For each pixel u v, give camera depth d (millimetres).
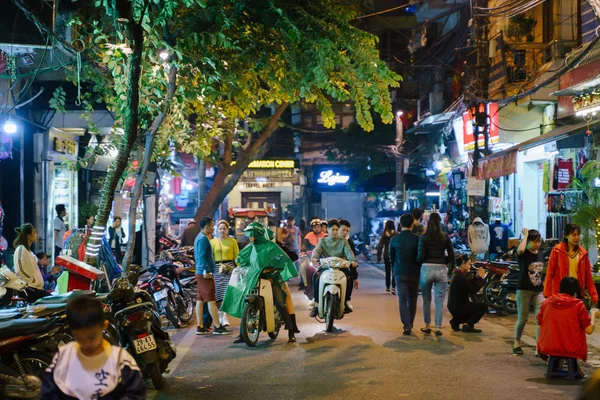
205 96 12070
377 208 40594
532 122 22656
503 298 14797
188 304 14055
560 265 9766
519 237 23078
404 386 8359
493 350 10594
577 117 18688
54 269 13977
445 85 32125
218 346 11102
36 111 17766
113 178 10508
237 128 20188
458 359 9914
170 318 12930
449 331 12375
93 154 14117
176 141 15719
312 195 44062
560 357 8594
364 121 11484
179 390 8266
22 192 17047
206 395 8031
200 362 9875
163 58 11555
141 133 13578
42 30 11477
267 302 11086
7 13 11633
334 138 42031
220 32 10766
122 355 4035
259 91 13406
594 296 9812
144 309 8188
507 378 8773
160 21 10344
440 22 34469
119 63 11016
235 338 11844
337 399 7801
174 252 17641
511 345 11016
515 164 18781
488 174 20938
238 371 9258
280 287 11391
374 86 11281
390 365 9531
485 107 21969
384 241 18625
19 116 15906
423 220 26422
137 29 9883
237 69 11820
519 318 10242
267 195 43562
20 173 16953
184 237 20188
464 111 25281
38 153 17781
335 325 13109
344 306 12625
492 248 19812
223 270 12703
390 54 44156
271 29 11414
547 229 19391
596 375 2424
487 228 18891
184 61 11086
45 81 17266
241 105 13367
